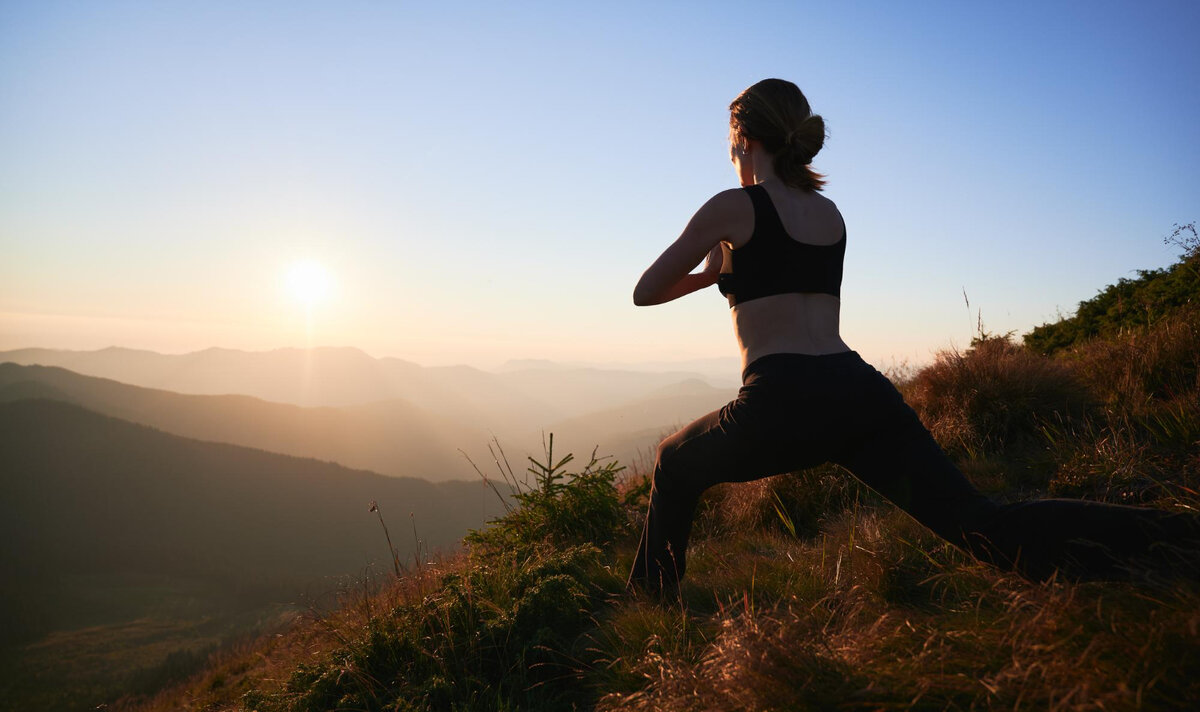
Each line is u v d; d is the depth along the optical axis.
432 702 2.06
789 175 1.83
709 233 1.77
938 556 2.18
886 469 1.72
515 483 4.06
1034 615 1.36
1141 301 5.63
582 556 3.02
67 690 98.75
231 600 155.50
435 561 3.38
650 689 1.67
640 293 1.88
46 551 187.00
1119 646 1.15
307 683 2.37
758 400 1.70
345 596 3.20
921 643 1.43
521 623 2.32
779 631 1.53
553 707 1.95
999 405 3.76
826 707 1.26
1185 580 1.25
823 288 1.79
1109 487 2.58
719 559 2.75
